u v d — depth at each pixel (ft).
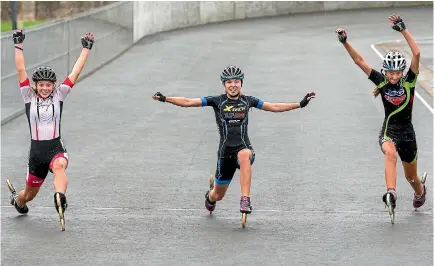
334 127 138.31
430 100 162.50
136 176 106.32
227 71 82.43
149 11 286.05
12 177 107.04
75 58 197.88
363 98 166.61
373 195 95.96
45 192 97.81
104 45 221.46
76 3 304.30
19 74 82.89
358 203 92.53
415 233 80.84
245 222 82.28
